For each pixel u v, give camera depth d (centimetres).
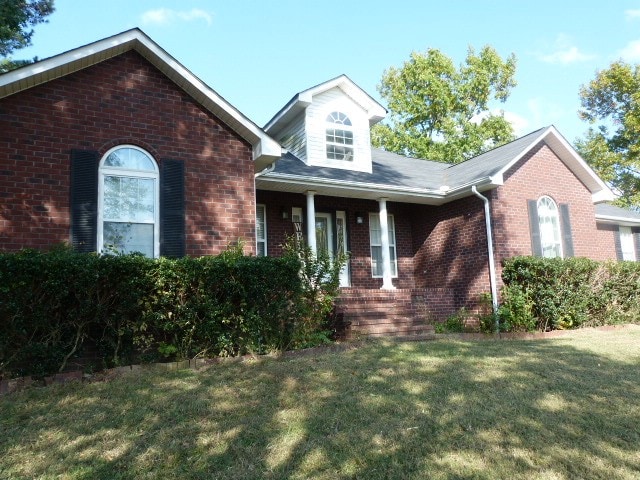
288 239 1091
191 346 707
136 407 510
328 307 862
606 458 398
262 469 380
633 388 589
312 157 1354
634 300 1319
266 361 703
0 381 575
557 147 1388
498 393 560
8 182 729
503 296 1185
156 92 865
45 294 602
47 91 777
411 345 854
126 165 827
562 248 1344
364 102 1455
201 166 881
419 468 379
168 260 691
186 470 380
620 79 2658
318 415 486
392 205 1453
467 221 1289
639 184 2727
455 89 3016
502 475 369
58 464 389
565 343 941
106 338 655
